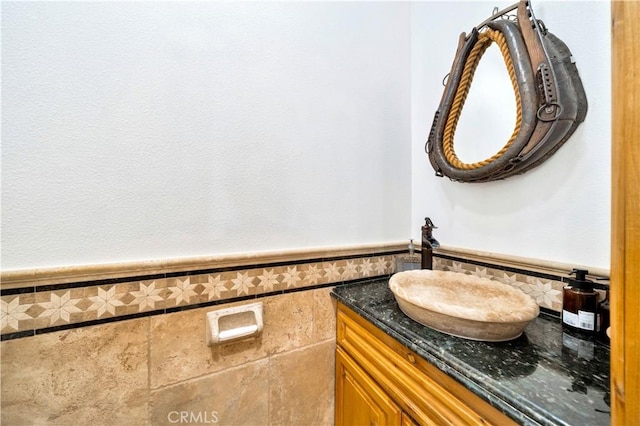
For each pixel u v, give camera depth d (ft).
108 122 2.14
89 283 2.06
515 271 2.68
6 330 1.83
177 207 2.40
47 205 1.95
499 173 2.63
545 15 2.44
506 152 2.48
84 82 2.06
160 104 2.32
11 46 1.85
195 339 2.46
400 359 2.20
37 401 1.92
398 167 3.81
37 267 1.91
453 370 1.70
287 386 2.95
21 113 1.88
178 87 2.39
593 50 2.14
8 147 1.84
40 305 1.92
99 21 2.10
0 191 1.83
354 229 3.43
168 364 2.36
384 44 3.67
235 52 2.65
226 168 2.62
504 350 1.86
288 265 2.94
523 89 2.36
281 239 2.92
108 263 2.12
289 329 2.96
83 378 2.05
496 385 1.50
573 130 2.25
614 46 1.02
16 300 1.86
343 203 3.34
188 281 2.43
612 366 1.02
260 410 2.80
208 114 2.53
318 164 3.15
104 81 2.12
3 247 1.83
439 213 3.52
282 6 2.90
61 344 1.98
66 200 2.00
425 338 2.03
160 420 2.33
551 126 2.23
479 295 2.56
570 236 2.29
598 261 2.13
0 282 1.81
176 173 2.39
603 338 1.95
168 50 2.35
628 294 0.97
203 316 2.50
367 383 2.60
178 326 2.39
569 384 1.50
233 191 2.65
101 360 2.11
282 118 2.91
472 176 2.81
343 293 3.11
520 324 1.88
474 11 3.07
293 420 3.00
